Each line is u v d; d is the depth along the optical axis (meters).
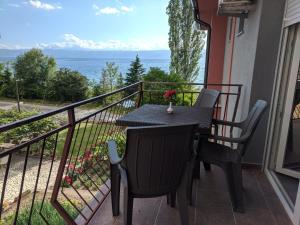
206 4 6.25
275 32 2.78
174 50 16.44
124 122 2.37
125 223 1.76
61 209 1.85
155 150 1.66
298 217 1.92
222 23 7.32
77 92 21.17
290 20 2.52
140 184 1.74
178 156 1.74
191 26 15.96
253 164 3.05
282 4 2.71
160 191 1.79
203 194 2.44
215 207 2.24
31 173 6.66
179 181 1.83
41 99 22.12
